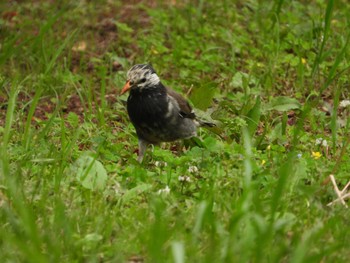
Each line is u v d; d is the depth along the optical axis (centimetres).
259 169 1077
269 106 1407
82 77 1546
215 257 857
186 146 1278
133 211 973
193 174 1105
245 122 1295
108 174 1103
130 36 1750
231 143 1231
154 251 832
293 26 1758
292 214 946
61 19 1805
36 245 838
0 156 1067
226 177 1078
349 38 1583
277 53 1599
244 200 916
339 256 876
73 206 978
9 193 982
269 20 1784
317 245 891
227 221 934
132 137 1304
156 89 1208
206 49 1681
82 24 1766
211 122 1277
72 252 882
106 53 1642
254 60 1658
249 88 1503
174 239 898
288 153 1190
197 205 977
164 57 1639
